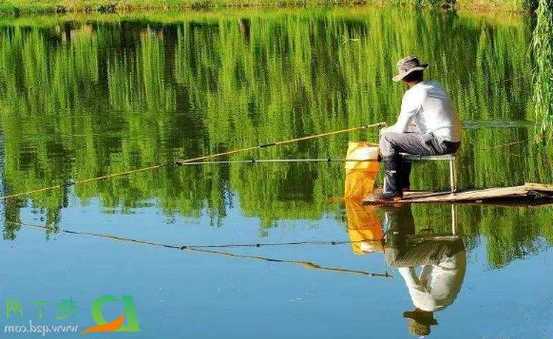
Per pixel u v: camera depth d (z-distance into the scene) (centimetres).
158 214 1434
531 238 1273
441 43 3856
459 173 1669
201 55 3984
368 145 1538
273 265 1190
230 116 2416
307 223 1375
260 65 3562
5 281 1153
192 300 1076
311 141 2016
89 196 1559
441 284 1114
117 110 2572
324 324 999
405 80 1473
